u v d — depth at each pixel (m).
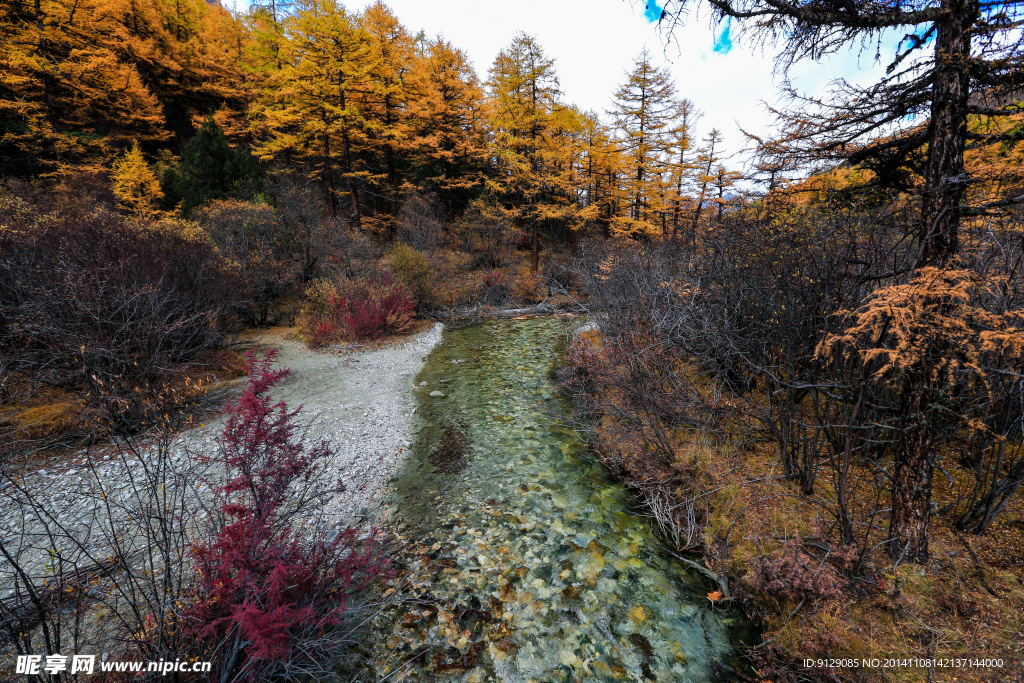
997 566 3.02
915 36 2.80
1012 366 3.02
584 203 28.41
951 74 2.56
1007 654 2.51
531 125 22.84
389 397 8.72
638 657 3.17
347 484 5.50
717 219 5.18
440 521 4.86
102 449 5.61
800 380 4.09
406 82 24.47
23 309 6.18
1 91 16.88
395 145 23.53
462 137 26.16
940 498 3.73
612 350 6.46
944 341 2.62
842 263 3.63
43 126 16.89
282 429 2.97
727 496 4.47
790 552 3.45
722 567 3.87
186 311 8.55
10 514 4.25
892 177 3.41
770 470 4.64
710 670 3.04
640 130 25.05
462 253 22.38
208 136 18.33
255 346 11.91
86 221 8.55
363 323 13.02
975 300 3.07
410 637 3.32
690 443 5.48
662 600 3.70
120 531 4.04
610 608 3.63
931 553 3.16
